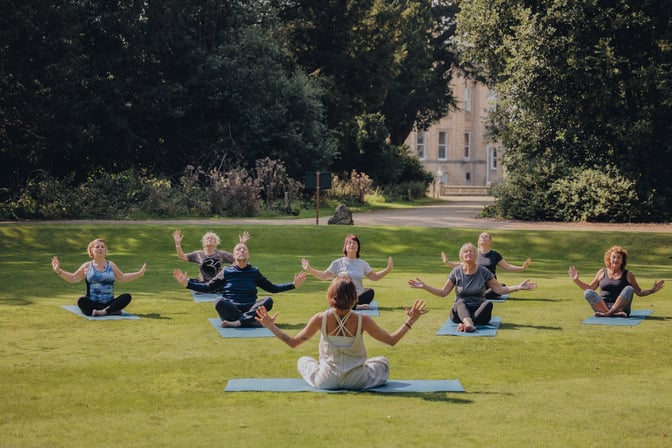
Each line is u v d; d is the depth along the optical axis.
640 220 31.09
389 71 49.25
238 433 6.35
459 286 11.35
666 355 9.45
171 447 6.02
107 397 7.48
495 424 6.59
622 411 7.00
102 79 35.84
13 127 33.41
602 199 30.78
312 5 46.34
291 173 40.69
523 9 33.53
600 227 28.73
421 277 17.30
